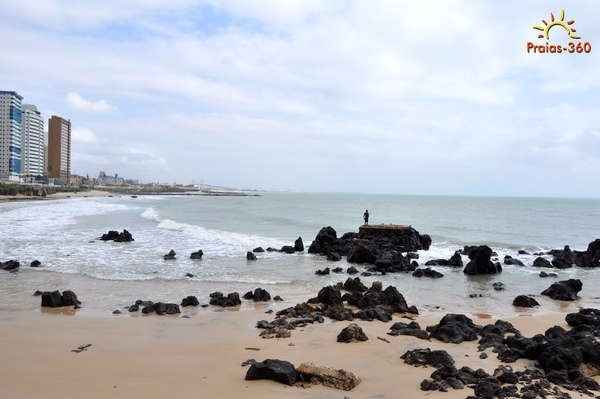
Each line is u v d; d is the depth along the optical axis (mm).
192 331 19000
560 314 23844
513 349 16656
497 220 99812
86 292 25859
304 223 81750
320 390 12930
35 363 14758
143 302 23422
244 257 40438
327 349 16906
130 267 33938
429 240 51750
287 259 40531
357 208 145000
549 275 35812
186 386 13062
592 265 40938
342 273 34562
